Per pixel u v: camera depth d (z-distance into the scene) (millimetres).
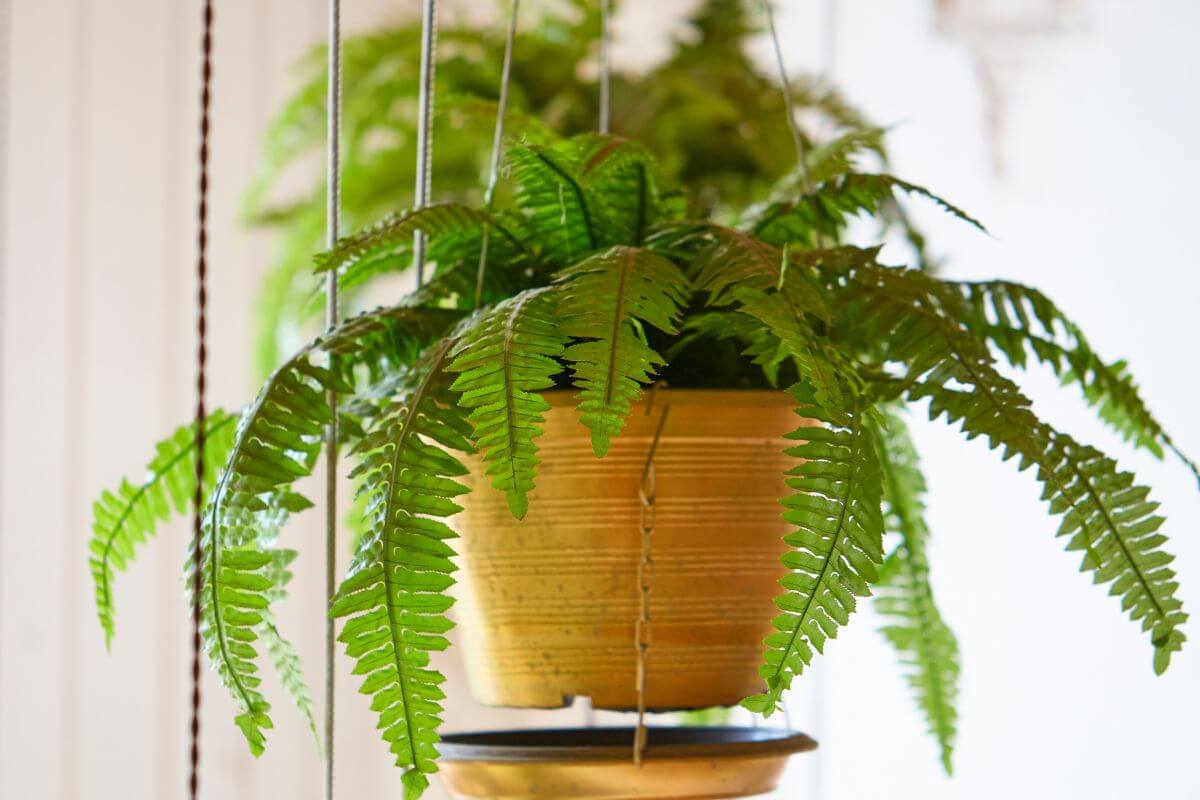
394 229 828
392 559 712
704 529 839
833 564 702
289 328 1959
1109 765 1250
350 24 2465
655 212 919
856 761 1700
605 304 728
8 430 2229
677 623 840
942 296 862
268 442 783
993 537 1479
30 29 2293
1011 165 1508
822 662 1807
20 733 2172
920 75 1718
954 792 1507
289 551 877
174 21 2369
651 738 970
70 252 2287
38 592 2211
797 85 1828
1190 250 1188
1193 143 1190
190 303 2346
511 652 860
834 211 942
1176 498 1205
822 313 764
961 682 1537
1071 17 1401
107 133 2320
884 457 1018
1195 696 1134
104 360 2285
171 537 2262
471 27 1938
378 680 709
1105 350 1327
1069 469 778
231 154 2379
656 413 824
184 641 2252
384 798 2318
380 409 885
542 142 1010
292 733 2291
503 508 844
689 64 1883
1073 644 1315
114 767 2209
